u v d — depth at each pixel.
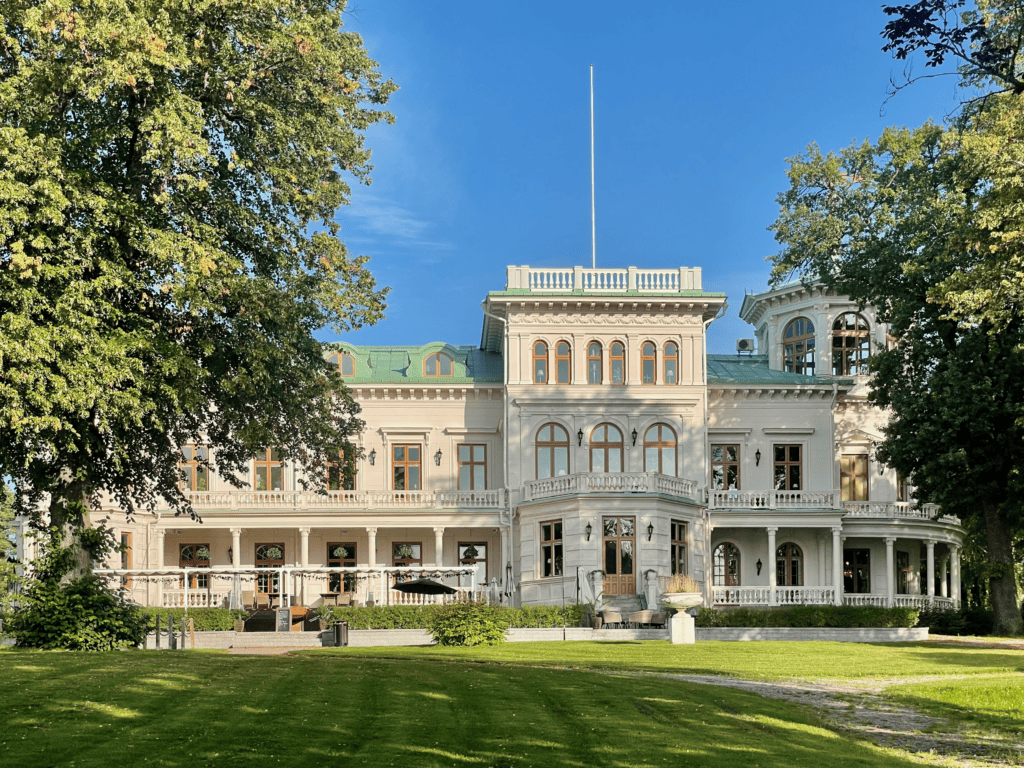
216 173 29.16
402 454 55.88
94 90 23.56
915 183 43.72
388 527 53.25
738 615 44.06
